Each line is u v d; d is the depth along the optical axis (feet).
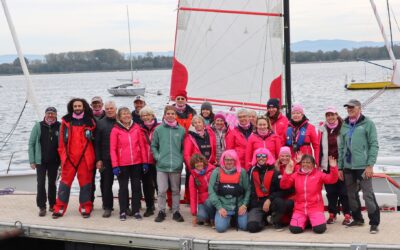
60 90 248.32
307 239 21.29
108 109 25.43
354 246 19.98
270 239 21.44
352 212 23.11
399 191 30.99
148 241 22.09
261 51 31.96
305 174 22.48
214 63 32.94
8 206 28.12
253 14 31.89
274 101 24.79
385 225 23.24
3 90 287.28
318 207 22.47
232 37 32.50
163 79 358.43
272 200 22.86
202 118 24.88
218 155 25.27
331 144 23.18
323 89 162.50
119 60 395.75
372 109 103.60
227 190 22.95
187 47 33.37
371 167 21.68
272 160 23.03
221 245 21.11
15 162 63.05
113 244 22.71
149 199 25.90
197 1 32.96
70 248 23.79
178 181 24.90
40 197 26.08
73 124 25.39
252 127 25.00
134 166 25.08
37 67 397.60
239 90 32.63
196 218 24.08
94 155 25.71
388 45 33.42
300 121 23.76
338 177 22.58
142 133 25.43
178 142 24.80
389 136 74.08
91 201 26.37
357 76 256.73
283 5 31.42
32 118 114.32
